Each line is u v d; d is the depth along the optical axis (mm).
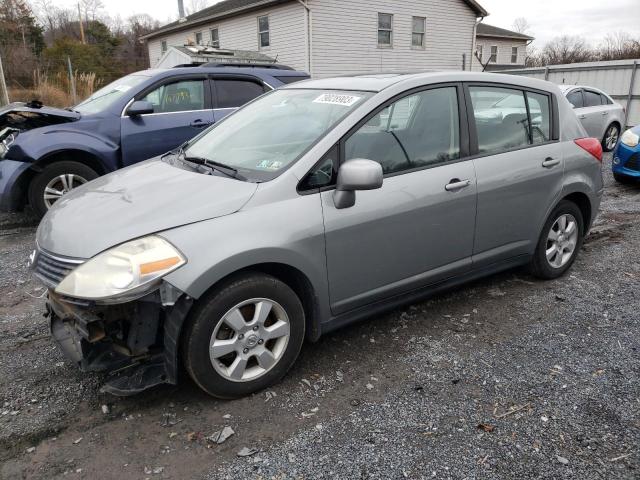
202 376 2654
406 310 3891
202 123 6844
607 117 11891
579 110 11312
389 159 3186
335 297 3051
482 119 3689
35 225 6258
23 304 4016
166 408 2754
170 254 2443
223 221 2609
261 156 3113
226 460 2387
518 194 3840
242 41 21266
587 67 17312
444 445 2475
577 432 2561
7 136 6043
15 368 3121
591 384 2957
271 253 2676
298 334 2941
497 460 2379
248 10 20062
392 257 3227
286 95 3783
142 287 2377
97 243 2482
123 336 2666
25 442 2498
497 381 2990
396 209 3148
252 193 2738
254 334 2764
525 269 4457
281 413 2713
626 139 8008
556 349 3346
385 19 19578
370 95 3197
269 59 18406
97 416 2688
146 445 2484
